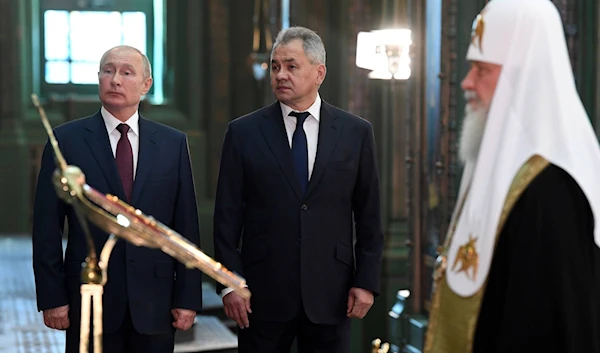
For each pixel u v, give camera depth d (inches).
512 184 127.3
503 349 124.4
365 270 217.3
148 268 205.2
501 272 129.0
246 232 217.5
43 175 203.2
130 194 205.3
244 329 219.1
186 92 759.1
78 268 202.2
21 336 379.2
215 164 756.0
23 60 750.5
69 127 207.5
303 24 536.4
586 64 331.3
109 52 207.2
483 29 134.5
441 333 136.1
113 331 201.5
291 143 217.0
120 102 204.7
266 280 213.3
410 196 374.6
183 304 205.9
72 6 774.5
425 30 361.7
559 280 122.0
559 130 127.2
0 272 553.6
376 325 485.7
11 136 743.1
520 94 129.9
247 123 218.2
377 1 517.7
